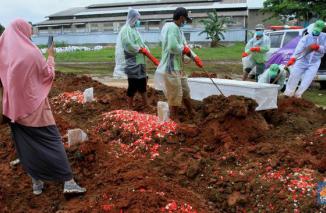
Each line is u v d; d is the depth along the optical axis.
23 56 4.55
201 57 30.72
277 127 7.71
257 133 6.99
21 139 4.82
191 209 4.66
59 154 4.89
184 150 6.39
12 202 5.12
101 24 62.16
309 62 10.45
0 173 5.86
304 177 5.20
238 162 6.02
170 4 66.62
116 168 5.58
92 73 21.02
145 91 9.17
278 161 5.71
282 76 10.07
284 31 15.63
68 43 53.34
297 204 4.75
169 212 4.51
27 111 4.65
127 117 7.38
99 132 7.29
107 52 37.06
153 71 21.53
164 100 10.34
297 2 27.17
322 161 5.55
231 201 5.09
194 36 49.66
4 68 4.66
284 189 5.04
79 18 64.81
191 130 6.84
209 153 6.43
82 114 8.79
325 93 14.18
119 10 65.44
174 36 7.46
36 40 51.97
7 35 4.65
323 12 25.33
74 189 5.05
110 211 4.54
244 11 55.28
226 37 49.28
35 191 5.25
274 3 28.98
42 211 4.91
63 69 22.78
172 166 5.92
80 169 5.70
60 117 7.96
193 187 5.49
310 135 6.96
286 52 13.88
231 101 7.31
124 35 8.66
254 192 5.14
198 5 62.69
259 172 5.55
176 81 7.73
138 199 4.63
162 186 5.02
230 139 6.64
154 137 6.68
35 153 4.82
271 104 7.74
